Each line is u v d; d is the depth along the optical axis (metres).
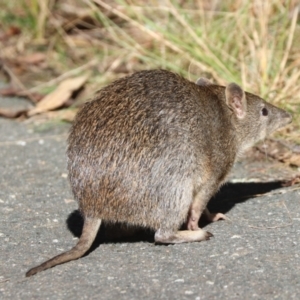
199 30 18.02
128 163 10.44
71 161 10.70
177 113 10.78
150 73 11.24
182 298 9.18
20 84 19.72
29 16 22.89
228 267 9.99
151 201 10.59
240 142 12.54
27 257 10.70
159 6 18.64
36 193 13.40
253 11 17.77
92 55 20.83
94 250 10.90
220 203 12.71
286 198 12.68
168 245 10.96
